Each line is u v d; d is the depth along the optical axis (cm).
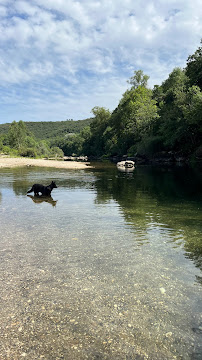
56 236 560
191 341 253
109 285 355
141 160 4550
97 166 3316
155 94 6812
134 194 1135
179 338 256
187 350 241
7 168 2767
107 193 1162
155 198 1032
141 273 390
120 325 276
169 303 314
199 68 3559
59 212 790
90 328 272
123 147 6153
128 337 259
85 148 9994
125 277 378
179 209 830
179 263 427
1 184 1430
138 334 263
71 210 819
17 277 378
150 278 375
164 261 434
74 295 331
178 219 705
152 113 5116
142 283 361
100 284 358
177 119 3725
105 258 444
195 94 3231
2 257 447
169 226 640
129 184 1487
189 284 359
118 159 5934
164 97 6247
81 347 246
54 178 1780
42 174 2075
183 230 607
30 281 366
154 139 4312
